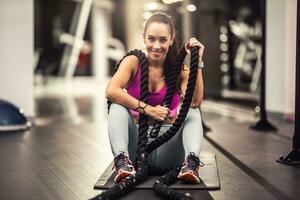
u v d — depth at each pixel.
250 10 9.95
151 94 2.56
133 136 2.51
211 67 7.28
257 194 2.23
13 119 4.32
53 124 4.78
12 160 3.02
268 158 3.08
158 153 2.52
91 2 11.62
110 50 12.54
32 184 2.42
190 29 5.17
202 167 2.73
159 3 6.52
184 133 2.44
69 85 11.17
